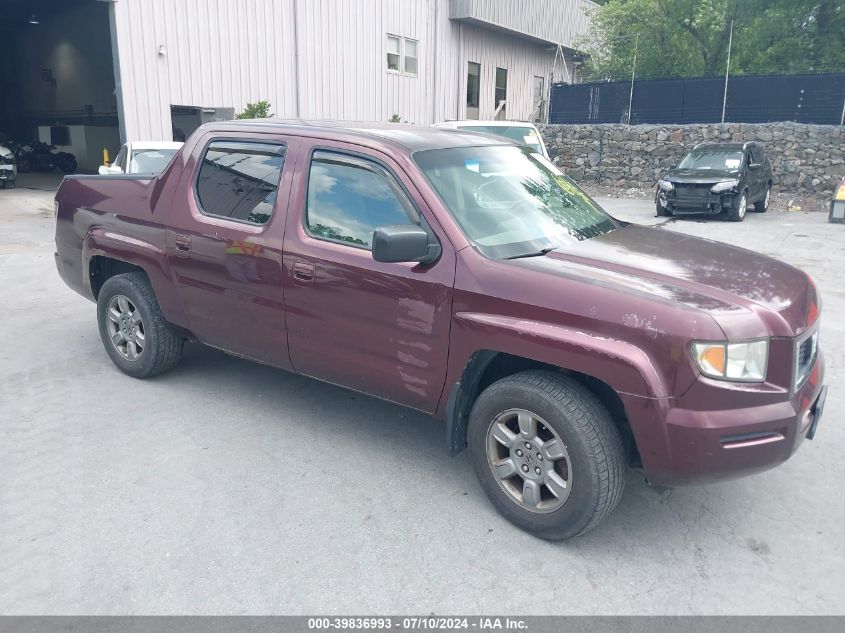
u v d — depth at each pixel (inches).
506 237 139.8
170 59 663.8
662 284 122.9
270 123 169.6
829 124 800.9
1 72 1288.1
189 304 179.2
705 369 111.3
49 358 220.8
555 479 124.5
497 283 127.3
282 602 110.8
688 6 1127.6
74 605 109.2
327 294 148.9
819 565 122.7
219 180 172.4
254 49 736.3
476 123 530.9
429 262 135.1
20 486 143.6
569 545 127.7
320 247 149.8
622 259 135.5
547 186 167.6
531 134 529.3
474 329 128.9
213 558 121.5
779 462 117.9
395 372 143.9
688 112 888.3
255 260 160.2
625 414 124.7
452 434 137.7
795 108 819.4
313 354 156.6
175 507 137.0
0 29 1232.2
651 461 116.8
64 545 124.1
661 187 619.8
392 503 140.5
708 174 609.0
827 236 510.0
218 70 706.2
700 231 537.6
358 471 153.1
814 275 365.4
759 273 134.5
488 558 123.3
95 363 216.8
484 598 112.8
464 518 135.7
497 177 156.3
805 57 1119.0
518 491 132.8
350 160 150.2
